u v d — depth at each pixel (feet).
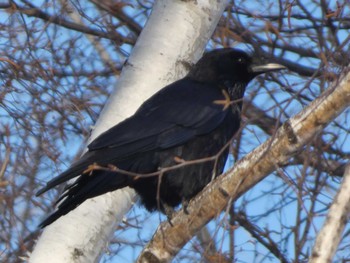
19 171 40.91
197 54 38.27
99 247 32.83
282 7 44.04
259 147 28.91
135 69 37.35
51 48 44.98
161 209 37.73
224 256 31.45
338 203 23.73
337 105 27.43
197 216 30.35
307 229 28.89
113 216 34.19
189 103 38.63
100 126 36.29
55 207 36.65
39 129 42.06
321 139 33.94
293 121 28.07
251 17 47.16
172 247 30.99
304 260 31.27
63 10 45.85
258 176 28.96
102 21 50.62
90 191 33.68
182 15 38.09
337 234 23.49
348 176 23.95
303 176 27.94
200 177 37.42
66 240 32.14
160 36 37.78
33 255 31.68
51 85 42.98
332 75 27.76
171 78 37.40
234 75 41.37
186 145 37.60
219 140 38.58
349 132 39.91
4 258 39.45
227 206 28.37
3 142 40.70
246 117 44.60
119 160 35.17
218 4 38.75
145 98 37.06
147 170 36.42
